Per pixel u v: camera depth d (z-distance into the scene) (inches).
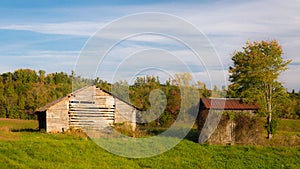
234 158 919.0
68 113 1330.0
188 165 848.3
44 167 763.4
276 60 1310.3
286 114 1784.0
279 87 1327.5
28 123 2124.8
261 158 925.2
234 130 1091.3
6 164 767.7
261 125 1132.5
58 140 1021.8
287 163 892.0
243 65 1331.2
